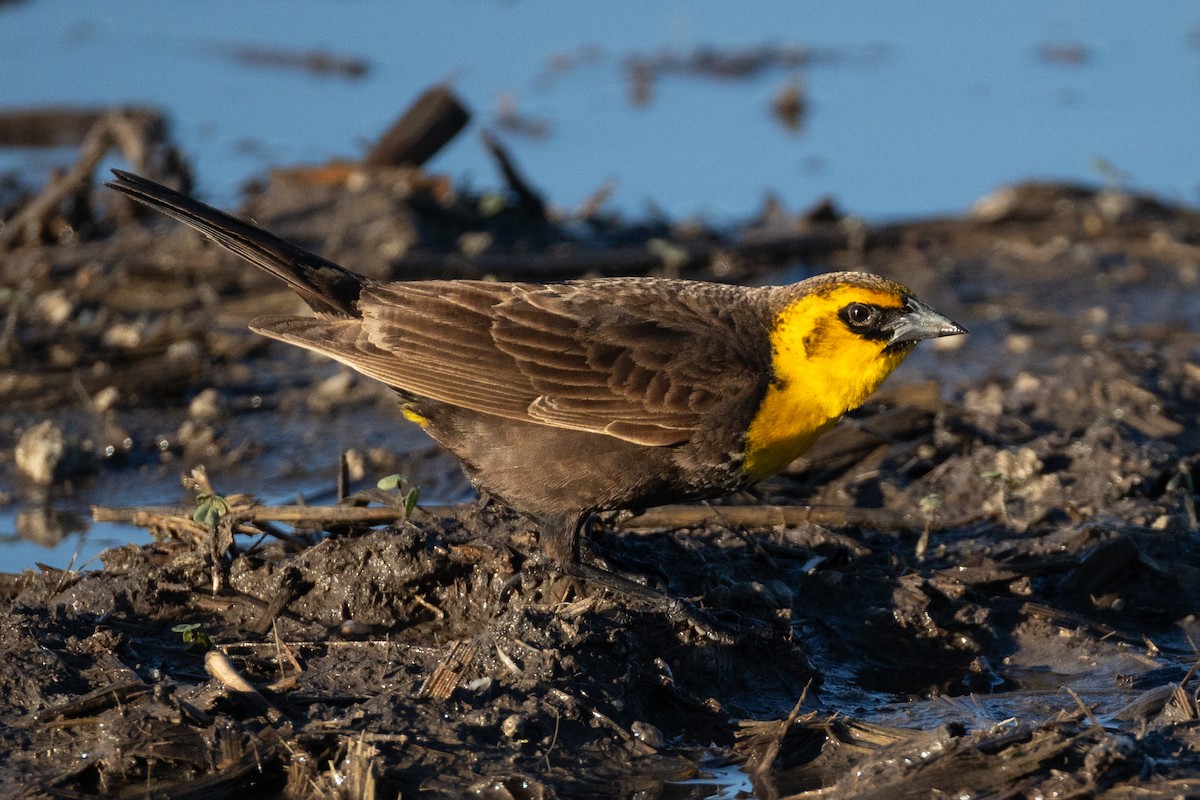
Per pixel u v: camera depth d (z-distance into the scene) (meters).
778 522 12.73
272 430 15.67
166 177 21.05
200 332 17.23
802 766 10.00
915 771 9.67
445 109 21.31
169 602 11.39
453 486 14.49
